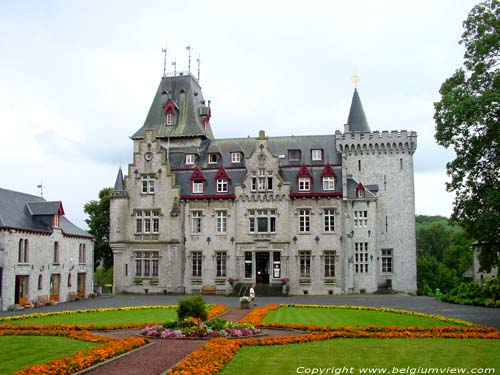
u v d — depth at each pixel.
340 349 26.02
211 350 24.30
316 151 79.06
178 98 87.88
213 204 75.94
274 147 81.94
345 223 73.56
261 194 74.69
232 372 20.89
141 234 76.88
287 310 48.03
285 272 73.06
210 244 75.25
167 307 51.03
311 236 73.44
